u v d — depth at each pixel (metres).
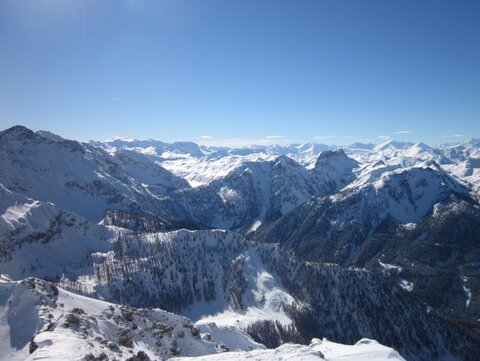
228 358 93.62
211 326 166.25
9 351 97.38
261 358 90.44
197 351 125.94
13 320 108.81
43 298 115.62
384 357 96.88
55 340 78.94
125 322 117.56
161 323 126.69
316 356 89.56
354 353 100.12
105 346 84.50
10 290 120.69
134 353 89.38
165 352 112.44
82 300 129.25
